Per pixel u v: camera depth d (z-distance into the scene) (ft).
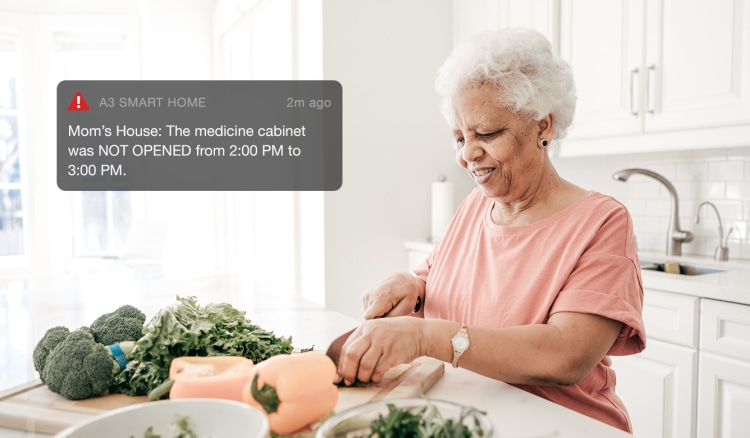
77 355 2.55
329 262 8.77
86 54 14.79
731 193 6.66
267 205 11.43
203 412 1.72
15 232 14.26
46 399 2.58
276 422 2.01
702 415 5.21
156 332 2.56
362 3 8.81
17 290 5.56
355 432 1.69
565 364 2.67
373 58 8.93
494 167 3.24
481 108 3.07
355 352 2.56
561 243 3.22
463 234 3.98
